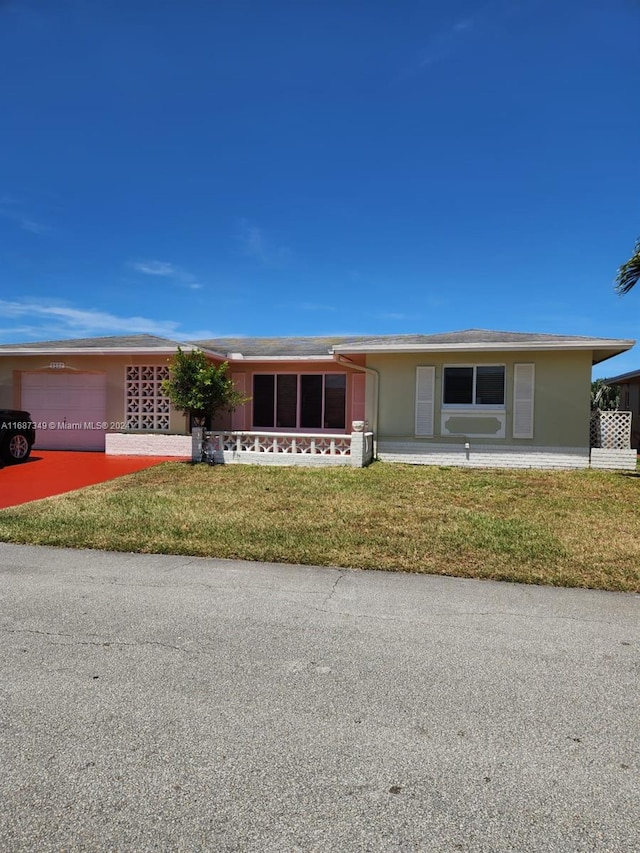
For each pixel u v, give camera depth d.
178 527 6.61
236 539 6.10
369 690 2.91
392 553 5.60
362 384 15.86
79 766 2.25
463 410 12.90
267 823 1.94
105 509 7.66
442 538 6.21
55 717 2.62
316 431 16.23
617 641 3.55
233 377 16.55
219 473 11.35
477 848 1.83
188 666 3.17
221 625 3.79
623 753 2.37
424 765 2.28
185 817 1.96
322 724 2.58
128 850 1.81
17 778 2.17
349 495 8.97
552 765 2.29
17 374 14.99
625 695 2.87
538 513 7.71
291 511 7.62
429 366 13.04
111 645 3.45
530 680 3.03
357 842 1.85
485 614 4.02
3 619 3.88
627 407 21.02
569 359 12.37
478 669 3.16
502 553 5.62
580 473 11.73
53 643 3.47
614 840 1.87
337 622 3.85
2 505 8.16
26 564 5.23
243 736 2.48
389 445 13.31
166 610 4.06
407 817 1.97
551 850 1.83
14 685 2.93
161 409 14.43
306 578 4.85
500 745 2.43
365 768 2.26
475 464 12.83
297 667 3.17
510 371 12.62
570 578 4.82
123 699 2.79
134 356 14.39
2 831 1.89
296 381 16.33
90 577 4.85
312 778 2.19
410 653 3.36
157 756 2.32
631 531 6.61
